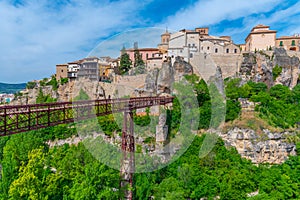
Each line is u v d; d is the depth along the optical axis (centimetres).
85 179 2161
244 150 4003
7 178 2956
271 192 2991
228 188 2802
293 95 5419
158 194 2477
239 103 4722
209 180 2772
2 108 1083
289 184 3111
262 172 3356
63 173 2667
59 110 1423
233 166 3281
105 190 2053
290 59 6256
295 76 6216
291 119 4566
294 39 7150
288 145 4122
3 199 2792
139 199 2238
